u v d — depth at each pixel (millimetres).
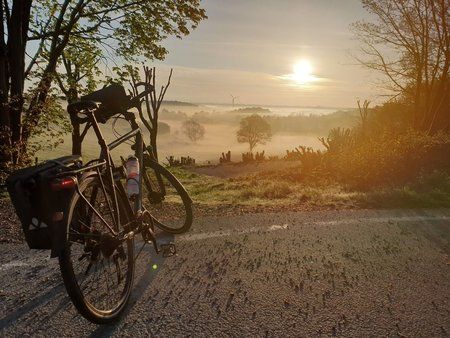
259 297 3467
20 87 10422
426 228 5637
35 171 2420
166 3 13617
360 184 11062
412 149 13117
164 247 4355
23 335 2846
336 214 6230
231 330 2979
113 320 3002
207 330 2971
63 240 2461
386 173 11547
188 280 3738
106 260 3242
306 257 4402
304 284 3744
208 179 24859
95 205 3006
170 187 5004
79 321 3018
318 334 2961
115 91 3557
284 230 5316
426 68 23500
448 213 6492
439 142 13992
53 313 3109
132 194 3680
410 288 3742
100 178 2996
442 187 8703
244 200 9164
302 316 3191
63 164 2611
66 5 13000
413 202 7191
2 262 4008
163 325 3014
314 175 14820
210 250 4508
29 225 2443
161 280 3715
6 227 5172
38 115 10844
